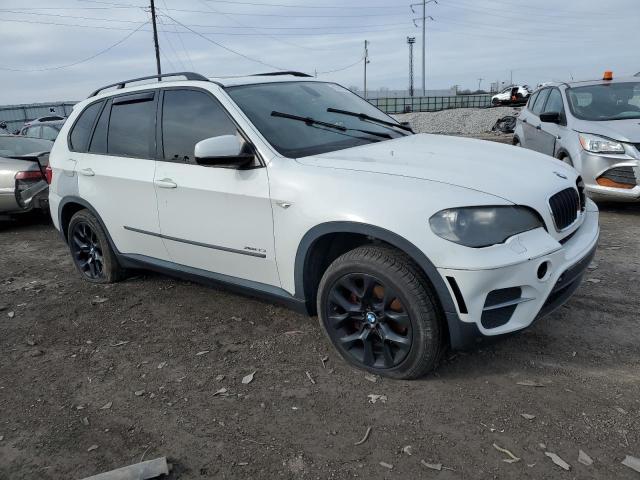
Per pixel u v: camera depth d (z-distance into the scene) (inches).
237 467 100.7
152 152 165.2
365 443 104.9
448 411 112.8
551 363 128.9
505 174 123.0
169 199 157.1
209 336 154.4
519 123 374.3
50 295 196.5
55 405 125.0
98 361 144.8
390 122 175.2
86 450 108.4
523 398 115.7
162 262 171.9
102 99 189.3
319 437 107.5
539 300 114.7
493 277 108.2
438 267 110.0
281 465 100.4
